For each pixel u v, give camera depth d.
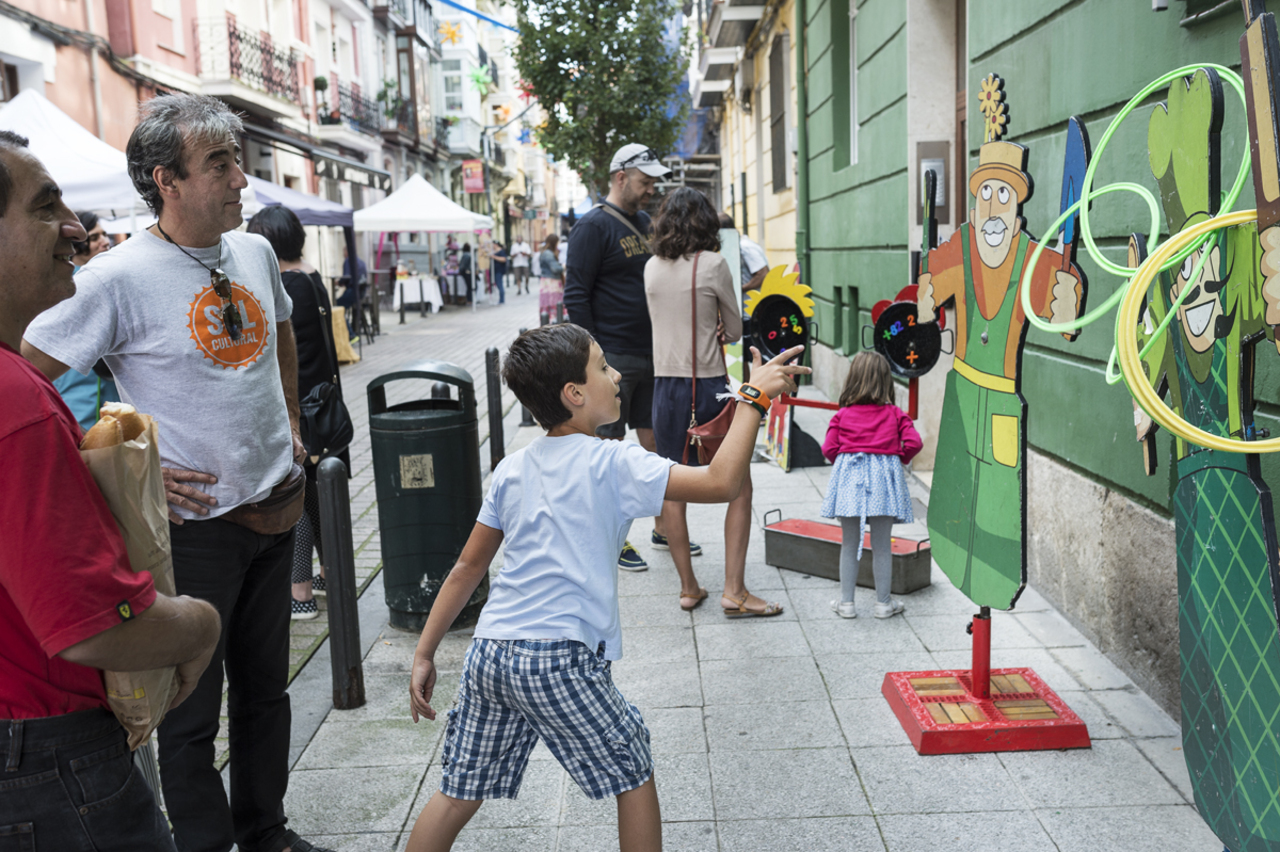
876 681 3.92
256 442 2.61
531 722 2.34
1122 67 3.71
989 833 2.88
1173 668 3.48
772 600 4.88
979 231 3.34
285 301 2.94
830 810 3.04
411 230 18.16
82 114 14.77
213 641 1.70
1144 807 2.97
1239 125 2.92
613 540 2.35
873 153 8.49
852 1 9.82
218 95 20.06
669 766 3.35
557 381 2.36
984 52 5.27
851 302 9.64
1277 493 2.73
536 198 89.56
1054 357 4.53
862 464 4.45
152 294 2.45
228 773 3.41
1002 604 3.21
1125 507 3.82
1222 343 2.21
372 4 34.84
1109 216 3.85
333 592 3.84
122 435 1.57
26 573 1.41
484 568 2.52
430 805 2.42
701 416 4.80
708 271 4.70
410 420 4.51
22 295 1.57
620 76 19.61
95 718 1.58
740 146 21.14
